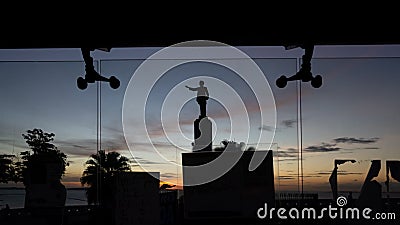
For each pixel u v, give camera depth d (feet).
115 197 15.39
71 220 15.38
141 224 15.40
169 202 15.60
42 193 15.57
